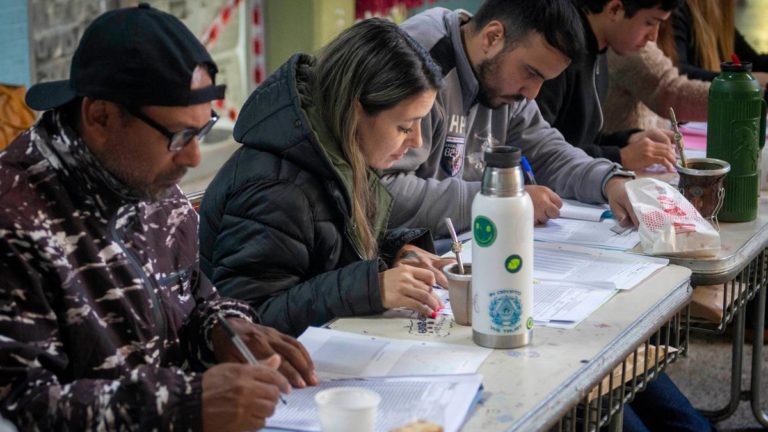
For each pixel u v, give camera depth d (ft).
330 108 6.84
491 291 5.51
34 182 4.84
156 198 5.08
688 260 7.29
